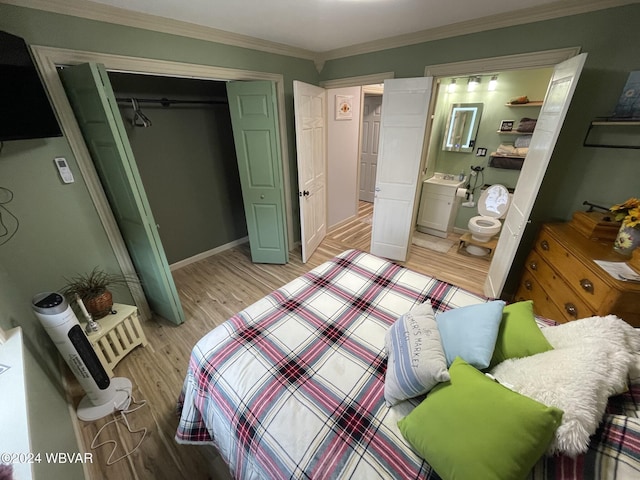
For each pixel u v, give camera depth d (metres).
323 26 2.25
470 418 0.80
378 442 0.92
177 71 2.17
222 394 1.12
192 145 3.18
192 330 2.30
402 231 3.21
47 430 1.07
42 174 1.68
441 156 4.00
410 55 2.59
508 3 1.82
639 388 0.87
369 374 1.19
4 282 1.49
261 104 2.64
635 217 1.54
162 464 1.38
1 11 1.41
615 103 1.79
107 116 1.58
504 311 1.22
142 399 1.71
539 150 1.99
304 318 1.52
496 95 3.35
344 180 4.26
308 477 0.84
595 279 1.51
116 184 1.87
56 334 1.42
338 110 3.72
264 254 3.36
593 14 1.73
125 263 2.20
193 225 3.41
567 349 0.94
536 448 0.71
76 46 1.68
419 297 1.67
